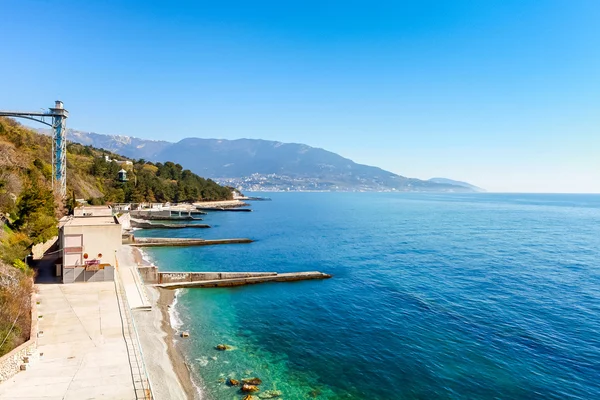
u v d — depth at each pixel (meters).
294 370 28.92
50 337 25.97
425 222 143.75
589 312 41.81
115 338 26.16
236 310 42.53
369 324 38.56
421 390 26.61
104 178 148.38
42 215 49.53
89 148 196.50
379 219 157.12
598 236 103.81
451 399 25.59
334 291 50.38
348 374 28.55
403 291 50.16
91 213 64.69
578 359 31.12
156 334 33.19
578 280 55.59
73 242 39.12
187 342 33.00
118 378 21.30
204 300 45.56
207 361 29.66
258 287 51.84
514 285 52.81
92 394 19.66
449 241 93.81
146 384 20.78
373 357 31.31
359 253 77.62
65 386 20.28
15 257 37.03
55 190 73.62
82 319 29.02
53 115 76.38
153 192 165.62
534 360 30.94
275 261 69.50
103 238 40.00
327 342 34.19
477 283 53.94
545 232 112.56
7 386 20.02
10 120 95.38
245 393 25.27
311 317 40.62
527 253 77.44
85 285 37.19
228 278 53.38
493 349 32.81
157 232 106.44
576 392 26.52
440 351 32.47
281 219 154.88
